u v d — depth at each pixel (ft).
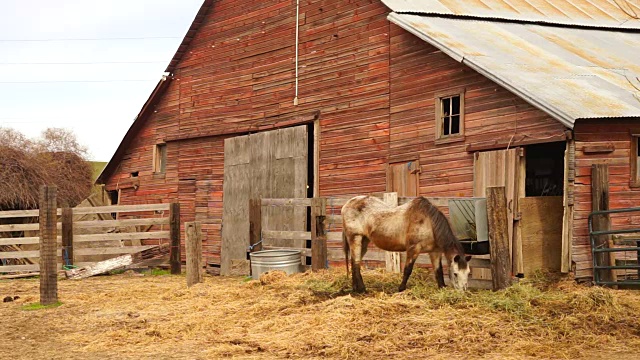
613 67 52.54
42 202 43.62
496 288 38.42
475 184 49.06
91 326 36.78
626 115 42.42
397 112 56.49
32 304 43.65
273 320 35.27
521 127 46.55
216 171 74.18
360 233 40.47
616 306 34.24
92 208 64.13
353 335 31.30
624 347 29.55
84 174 112.16
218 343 31.81
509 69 47.60
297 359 28.73
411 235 38.37
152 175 82.33
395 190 55.98
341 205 50.34
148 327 35.81
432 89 53.57
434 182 52.80
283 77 67.72
